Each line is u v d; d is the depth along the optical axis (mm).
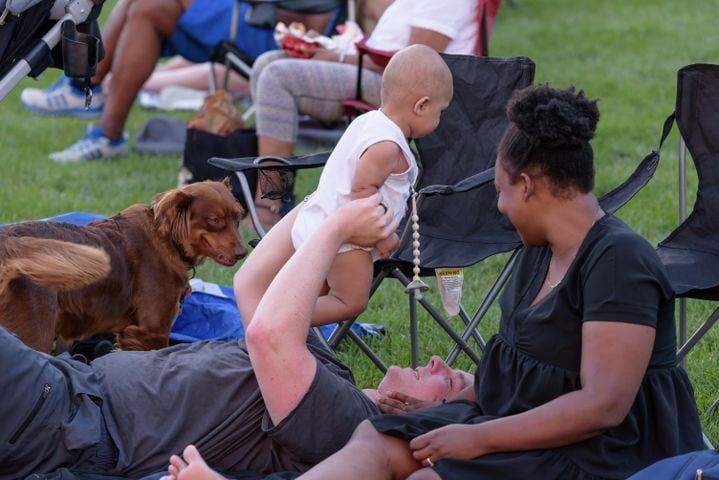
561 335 8570
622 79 32750
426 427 8844
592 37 39719
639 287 8148
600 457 8344
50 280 10852
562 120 8383
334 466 8250
